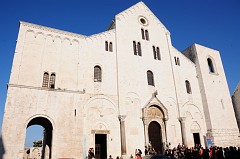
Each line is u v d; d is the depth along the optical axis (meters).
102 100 27.17
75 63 26.42
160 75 33.28
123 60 30.70
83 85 26.16
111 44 31.09
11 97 21.25
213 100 35.78
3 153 19.25
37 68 23.95
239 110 40.56
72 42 27.38
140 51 33.22
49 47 25.66
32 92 22.53
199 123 33.84
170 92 33.06
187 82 35.94
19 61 23.14
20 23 24.91
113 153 25.45
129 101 28.95
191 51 39.72
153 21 37.09
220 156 21.83
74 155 22.16
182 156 25.03
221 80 38.91
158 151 28.42
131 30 33.72
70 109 23.81
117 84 29.12
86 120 25.05
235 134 35.47
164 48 35.91
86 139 24.20
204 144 32.91
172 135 30.42
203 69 37.41
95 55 28.84
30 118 21.47
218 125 34.25
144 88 30.91
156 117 30.39
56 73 24.80
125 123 27.47
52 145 21.52
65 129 22.72
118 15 33.47
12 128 20.30
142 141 27.80
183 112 32.81
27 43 24.45
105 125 26.19
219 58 41.28
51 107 22.91
